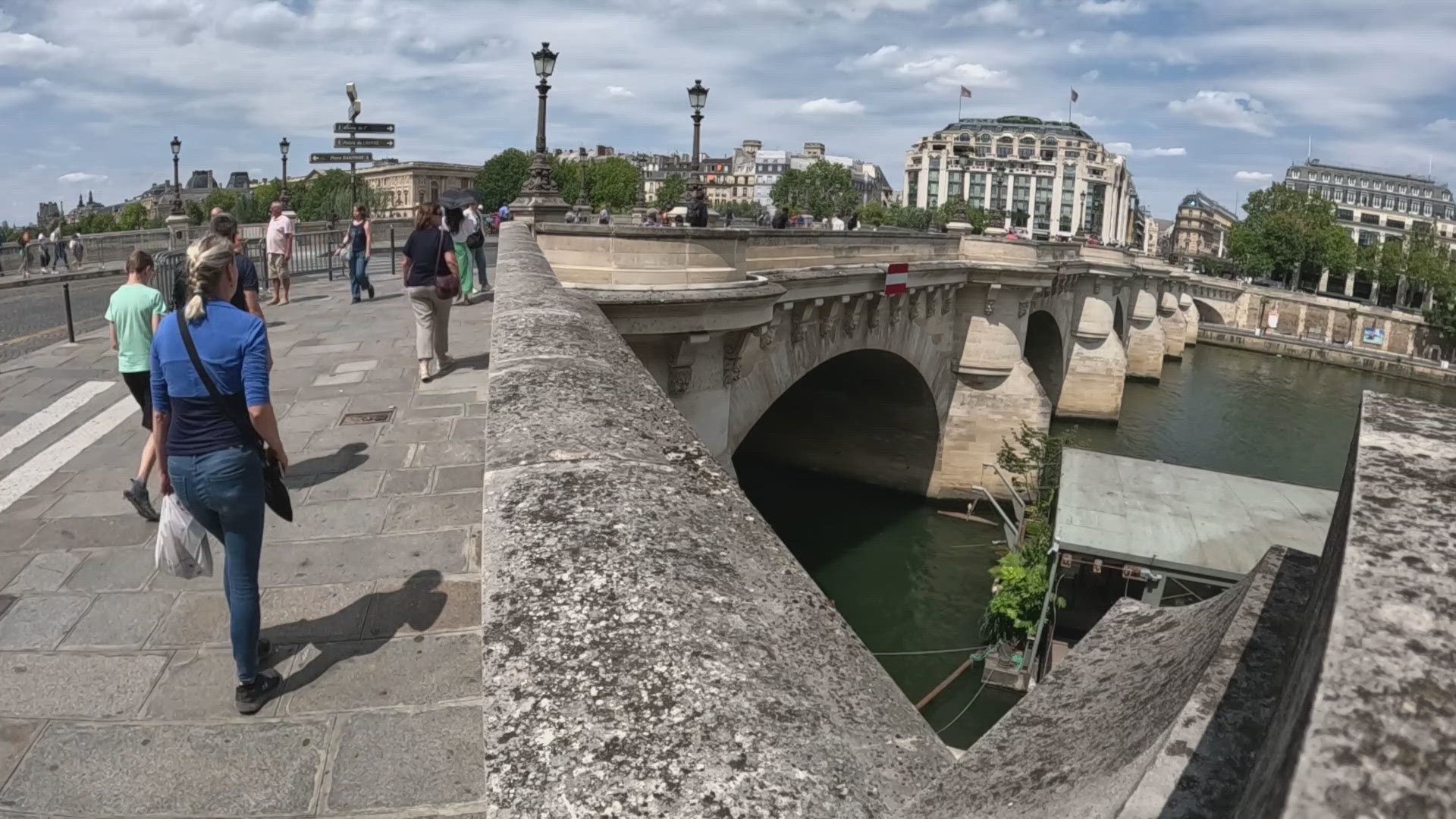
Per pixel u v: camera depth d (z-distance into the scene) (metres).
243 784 3.97
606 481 2.59
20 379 12.72
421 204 11.24
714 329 16.17
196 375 4.30
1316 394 73.94
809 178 142.25
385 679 4.78
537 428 3.11
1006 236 36.53
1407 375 83.62
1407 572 0.77
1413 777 0.60
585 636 1.78
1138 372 75.00
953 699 23.52
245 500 4.40
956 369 35.69
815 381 37.31
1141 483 22.66
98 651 5.07
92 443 9.50
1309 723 0.67
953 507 36.72
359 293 20.44
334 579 5.93
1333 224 127.81
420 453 8.65
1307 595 1.22
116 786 3.94
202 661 4.97
